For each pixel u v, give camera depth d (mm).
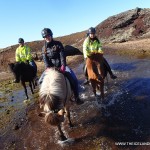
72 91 3721
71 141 3527
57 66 3588
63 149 3395
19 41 5809
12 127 4316
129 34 14242
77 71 7824
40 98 3150
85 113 4316
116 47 10695
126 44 11047
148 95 4797
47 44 3527
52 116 2912
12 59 11930
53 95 3045
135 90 5137
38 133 3934
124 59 8469
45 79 3242
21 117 4668
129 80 5828
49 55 3559
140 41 11227
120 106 4469
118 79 6004
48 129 3986
